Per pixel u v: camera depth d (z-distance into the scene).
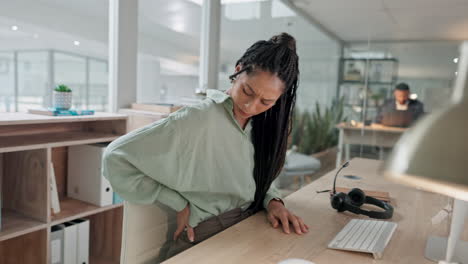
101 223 2.33
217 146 1.19
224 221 1.33
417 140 0.48
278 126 1.31
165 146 1.09
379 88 3.84
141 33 2.90
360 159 2.71
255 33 4.11
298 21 4.07
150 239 1.21
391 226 1.26
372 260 1.01
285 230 1.19
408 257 1.04
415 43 3.67
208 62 3.78
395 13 3.71
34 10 2.09
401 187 1.89
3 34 1.96
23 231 1.67
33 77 2.13
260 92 1.08
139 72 2.90
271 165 1.34
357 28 3.87
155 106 2.45
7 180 1.92
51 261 1.87
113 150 1.09
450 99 0.52
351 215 1.41
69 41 2.30
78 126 2.31
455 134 0.46
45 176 1.76
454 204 0.92
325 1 3.92
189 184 1.17
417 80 3.69
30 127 2.05
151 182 1.13
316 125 4.12
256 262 0.96
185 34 3.45
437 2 3.55
